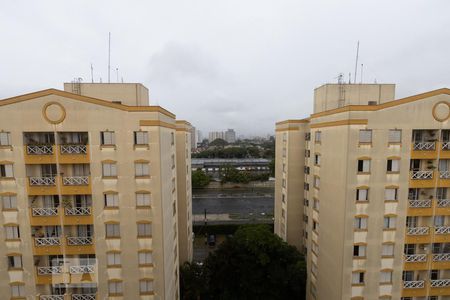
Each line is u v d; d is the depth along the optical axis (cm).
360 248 2580
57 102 2339
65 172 2497
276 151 5359
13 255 2447
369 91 3269
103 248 2514
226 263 3653
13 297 2494
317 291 3197
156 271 2567
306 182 4594
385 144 2475
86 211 2466
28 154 2359
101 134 2417
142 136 2442
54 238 2466
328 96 3275
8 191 2389
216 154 18412
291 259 3731
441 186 2550
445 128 2494
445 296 2708
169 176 2941
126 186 2472
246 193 10762
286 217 4778
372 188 2514
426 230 2609
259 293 3569
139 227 2525
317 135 3195
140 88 2986
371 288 2619
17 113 2320
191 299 3847
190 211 5000
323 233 3009
